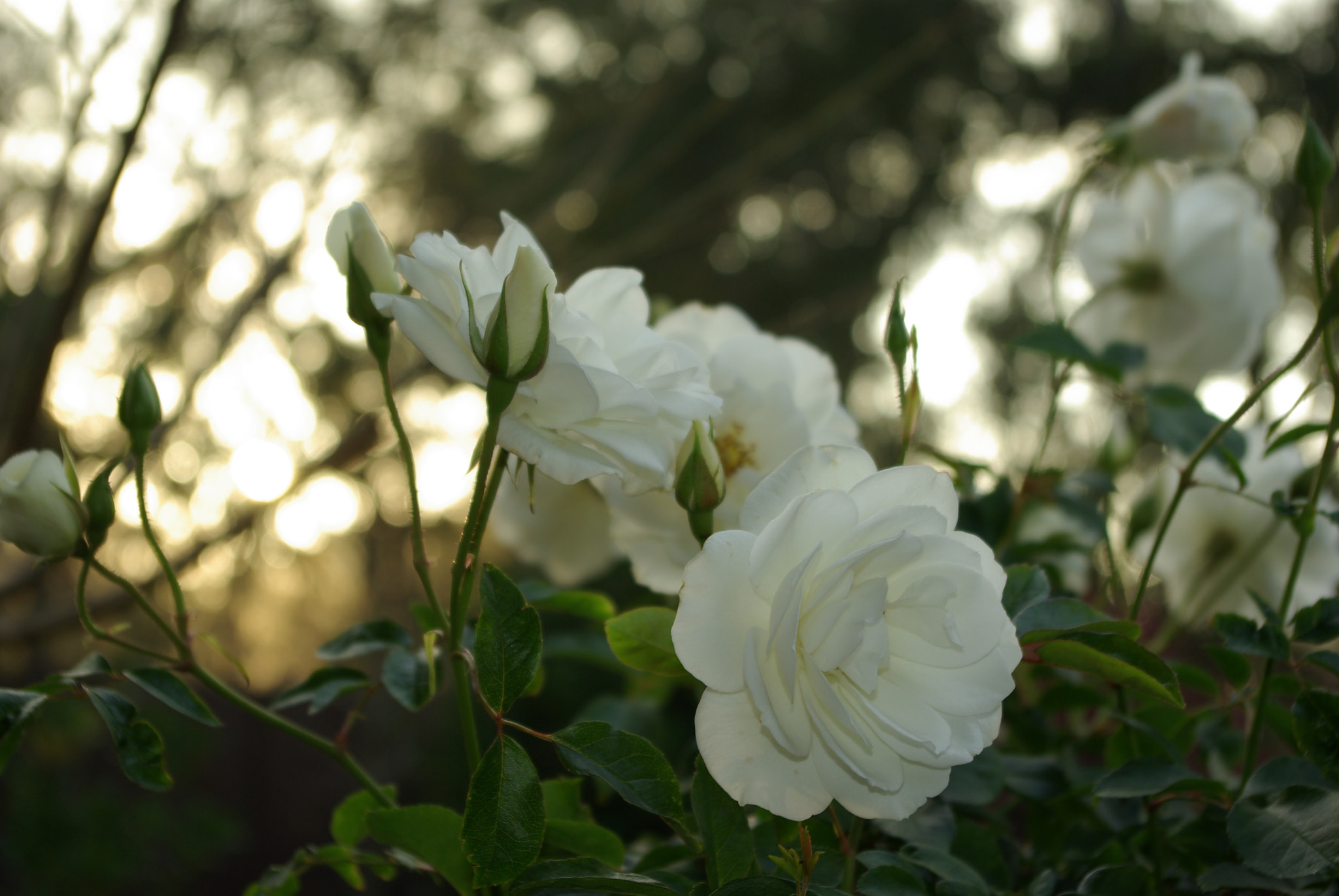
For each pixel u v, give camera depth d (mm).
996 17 4543
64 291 951
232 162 1456
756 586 457
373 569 3174
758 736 462
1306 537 557
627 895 483
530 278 456
